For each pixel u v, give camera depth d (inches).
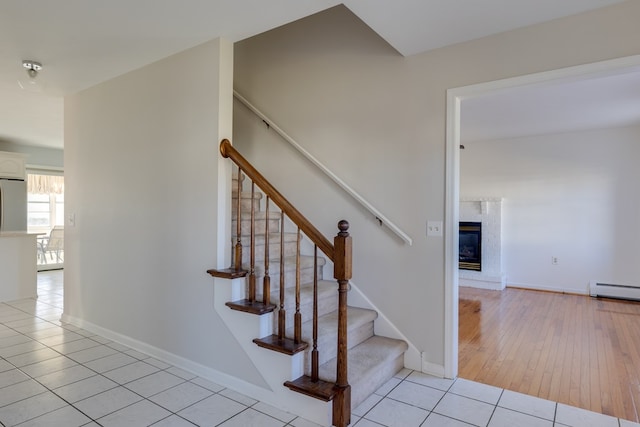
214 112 103.5
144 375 107.6
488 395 97.8
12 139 254.8
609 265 215.9
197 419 85.2
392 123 114.8
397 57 113.8
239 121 154.4
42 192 296.8
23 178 259.9
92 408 89.7
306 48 134.5
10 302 193.0
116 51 111.7
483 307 193.9
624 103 165.6
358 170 121.9
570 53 88.6
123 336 131.5
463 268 253.6
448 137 104.5
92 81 136.9
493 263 245.3
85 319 147.7
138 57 116.0
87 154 144.7
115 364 115.0
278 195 92.3
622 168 211.5
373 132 118.7
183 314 111.6
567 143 226.4
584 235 222.5
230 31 99.8
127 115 128.2
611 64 84.2
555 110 177.3
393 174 114.6
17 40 105.0
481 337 147.3
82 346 130.0
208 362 105.7
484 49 99.3
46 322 157.8
